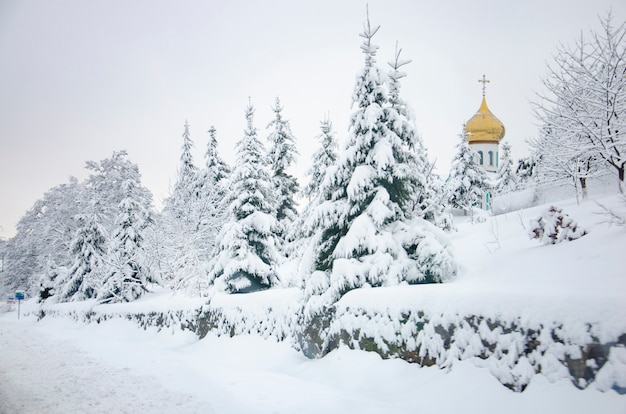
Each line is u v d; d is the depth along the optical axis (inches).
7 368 477.4
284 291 683.4
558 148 783.7
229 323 741.9
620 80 713.6
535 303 306.2
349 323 483.2
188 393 376.8
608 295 274.4
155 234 1331.2
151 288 1504.7
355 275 548.7
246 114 1090.1
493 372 318.0
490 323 332.2
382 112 637.3
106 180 2215.8
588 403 253.6
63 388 382.6
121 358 569.0
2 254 3046.3
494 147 2714.1
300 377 488.1
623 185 658.2
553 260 509.7
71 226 2374.5
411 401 346.3
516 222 868.6
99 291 1358.3
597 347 262.5
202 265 1107.9
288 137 1440.7
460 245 796.6
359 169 616.1
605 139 716.0
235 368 520.7
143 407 327.3
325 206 636.7
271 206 1072.8
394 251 579.8
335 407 335.9
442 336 371.2
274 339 641.6
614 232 521.3
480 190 1696.6
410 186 649.6
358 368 436.8
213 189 1435.8
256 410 325.1
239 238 1004.6
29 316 1946.4
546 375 285.0
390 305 434.0
